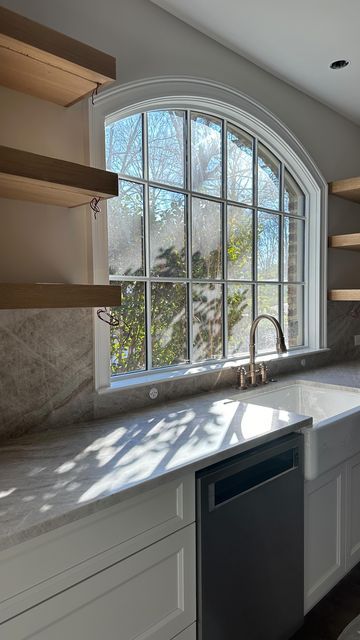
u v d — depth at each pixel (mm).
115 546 1117
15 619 936
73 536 1029
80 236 1673
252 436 1494
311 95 2834
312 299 3012
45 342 1571
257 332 2693
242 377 2275
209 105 2229
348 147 3215
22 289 1246
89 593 1064
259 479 1514
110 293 1455
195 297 2303
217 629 1376
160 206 2107
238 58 2352
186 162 2227
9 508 994
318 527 1811
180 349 2232
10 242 1492
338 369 2879
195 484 1312
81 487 1104
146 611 1198
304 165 2811
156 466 1236
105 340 1787
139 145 2000
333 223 3086
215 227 2400
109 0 1757
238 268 2557
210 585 1346
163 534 1228
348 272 3264
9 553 917
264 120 2500
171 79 1989
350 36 2168
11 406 1490
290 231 2924
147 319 2061
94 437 1498
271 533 1562
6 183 1278
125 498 1090
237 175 2521
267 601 1559
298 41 2215
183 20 2047
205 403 1969
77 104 1642
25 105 1507
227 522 1392
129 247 1974
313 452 1736
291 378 2568
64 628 1024
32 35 1201
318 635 1752
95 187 1374
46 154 1564
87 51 1323
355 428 1999
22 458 1307
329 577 1882
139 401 1896
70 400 1648
